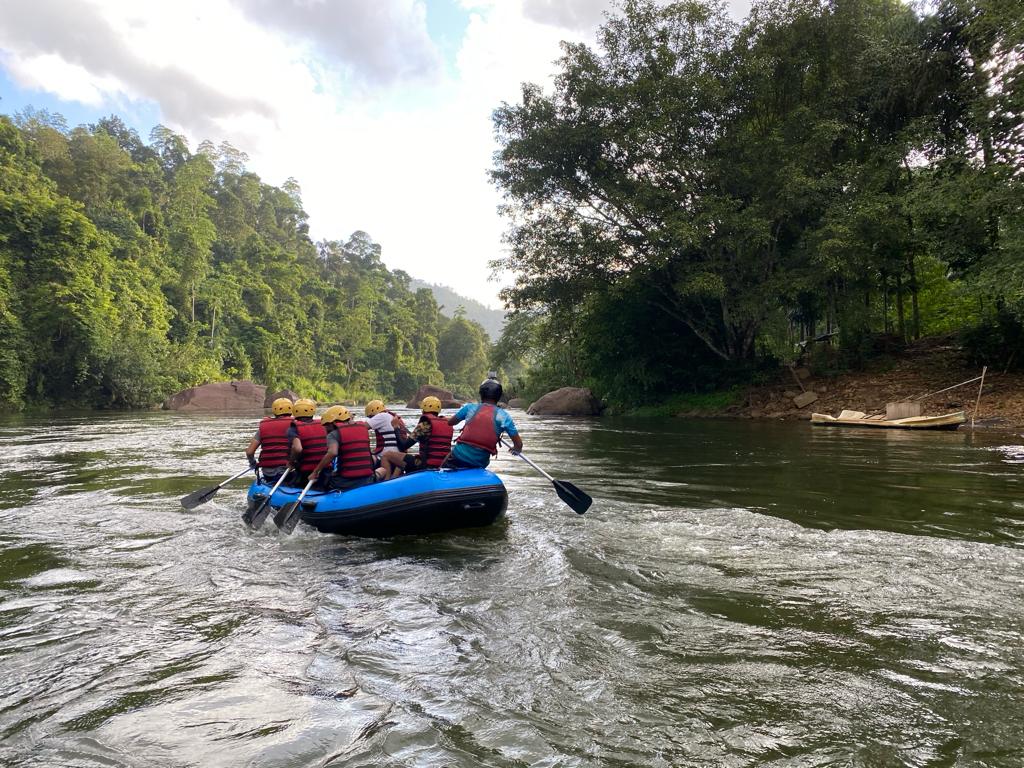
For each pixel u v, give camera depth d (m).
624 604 2.98
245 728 1.90
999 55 13.74
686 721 1.92
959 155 14.82
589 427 15.87
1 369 30.09
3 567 3.73
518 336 39.28
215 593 3.26
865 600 2.98
